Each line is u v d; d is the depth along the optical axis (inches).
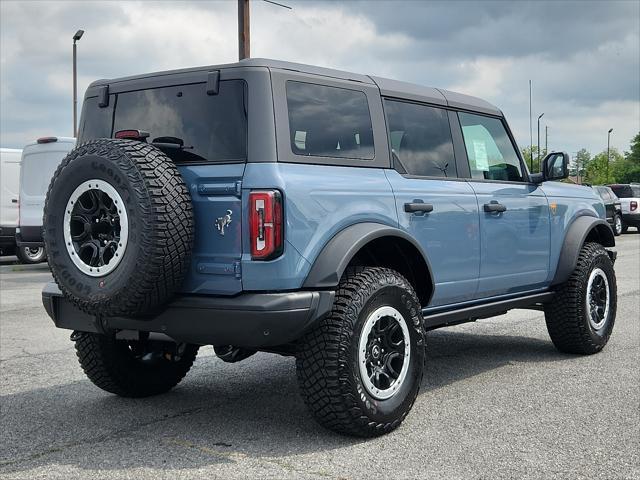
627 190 1200.2
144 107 181.3
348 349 162.2
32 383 230.2
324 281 161.3
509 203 228.2
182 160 169.5
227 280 158.9
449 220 202.7
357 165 180.1
